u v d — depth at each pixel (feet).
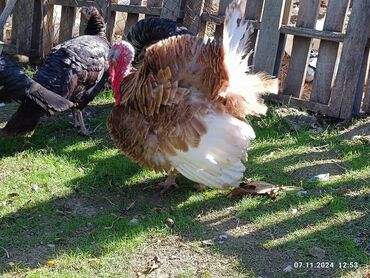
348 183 7.05
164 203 6.86
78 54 8.02
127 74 6.60
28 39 11.64
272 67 9.18
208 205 6.77
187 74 6.18
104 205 6.84
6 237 6.19
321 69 8.88
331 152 7.86
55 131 8.82
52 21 11.41
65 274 5.57
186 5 9.78
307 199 6.74
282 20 9.19
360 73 8.64
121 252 5.91
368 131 8.35
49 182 7.27
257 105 6.63
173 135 6.20
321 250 5.81
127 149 6.68
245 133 6.31
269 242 6.01
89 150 8.18
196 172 6.31
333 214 6.42
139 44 8.96
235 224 6.36
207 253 5.87
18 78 7.25
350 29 8.43
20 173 7.51
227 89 6.28
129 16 10.50
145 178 7.45
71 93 8.00
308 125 8.64
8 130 7.73
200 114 6.15
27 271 5.64
